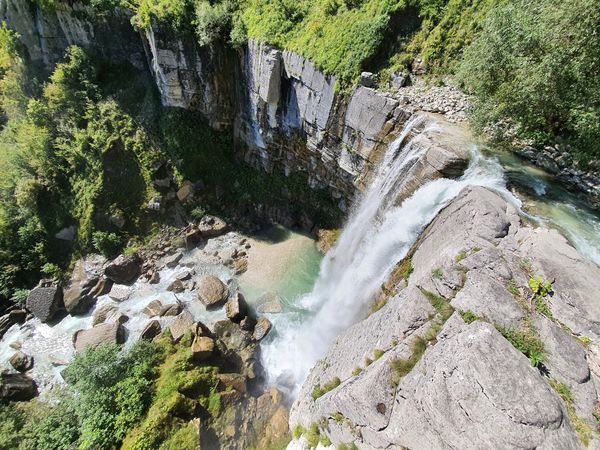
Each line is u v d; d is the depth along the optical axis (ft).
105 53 111.55
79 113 105.60
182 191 102.42
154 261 95.30
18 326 86.38
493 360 27.48
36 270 95.76
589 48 35.17
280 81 80.43
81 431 59.16
